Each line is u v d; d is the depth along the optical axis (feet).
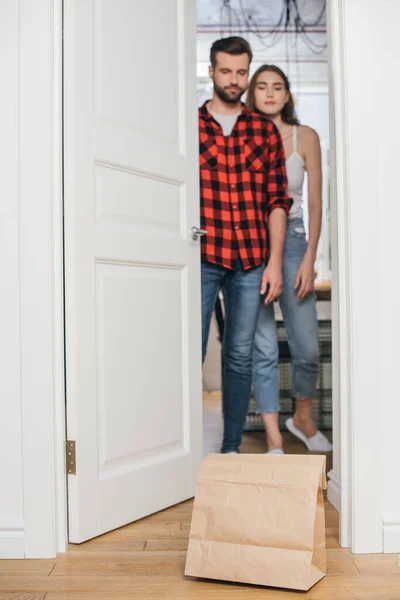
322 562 5.65
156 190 7.76
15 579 5.67
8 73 6.35
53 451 6.31
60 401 6.40
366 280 6.35
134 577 5.70
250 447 11.41
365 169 6.36
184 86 8.27
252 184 10.15
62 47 6.55
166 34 7.97
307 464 5.64
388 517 6.34
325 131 15.58
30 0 6.31
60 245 6.41
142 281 7.46
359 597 5.24
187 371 8.19
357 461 6.33
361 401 6.33
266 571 5.41
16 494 6.31
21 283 6.28
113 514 6.93
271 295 10.43
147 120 7.61
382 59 6.40
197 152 8.50
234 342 10.23
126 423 7.18
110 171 7.06
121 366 7.12
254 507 5.58
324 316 13.67
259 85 11.94
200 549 5.65
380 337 6.35
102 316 6.89
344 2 6.37
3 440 6.32
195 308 8.36
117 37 7.19
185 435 8.16
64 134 6.55
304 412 11.51
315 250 11.71
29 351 6.28
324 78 14.70
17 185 6.33
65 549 6.37
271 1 13.26
